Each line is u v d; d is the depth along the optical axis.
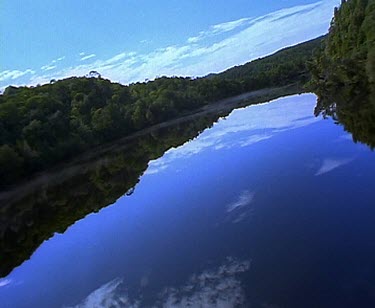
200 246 22.23
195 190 32.66
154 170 45.56
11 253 30.03
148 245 24.33
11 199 53.06
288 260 18.38
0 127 66.56
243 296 16.39
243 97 126.88
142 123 98.81
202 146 52.00
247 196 27.98
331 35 87.19
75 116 88.88
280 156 35.44
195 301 16.88
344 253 17.81
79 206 40.09
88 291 20.61
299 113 57.28
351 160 29.27
